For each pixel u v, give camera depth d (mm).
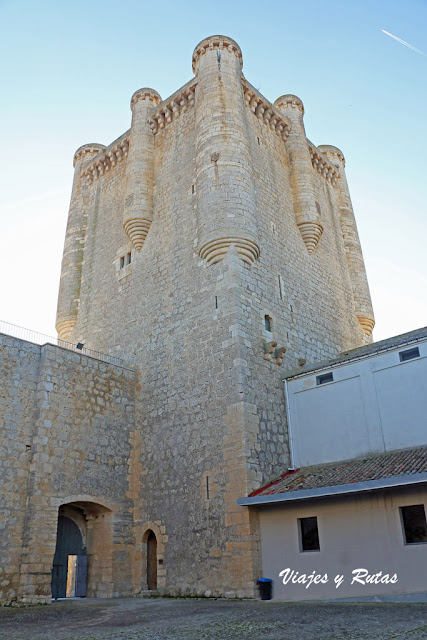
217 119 24281
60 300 30125
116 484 20953
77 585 20406
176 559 19031
